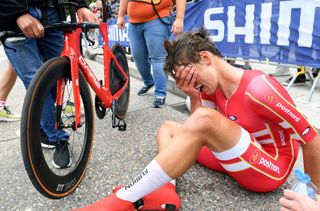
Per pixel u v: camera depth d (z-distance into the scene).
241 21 3.14
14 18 1.60
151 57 3.01
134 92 3.82
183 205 1.51
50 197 1.47
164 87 3.11
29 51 1.84
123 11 3.20
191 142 1.23
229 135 1.29
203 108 1.27
